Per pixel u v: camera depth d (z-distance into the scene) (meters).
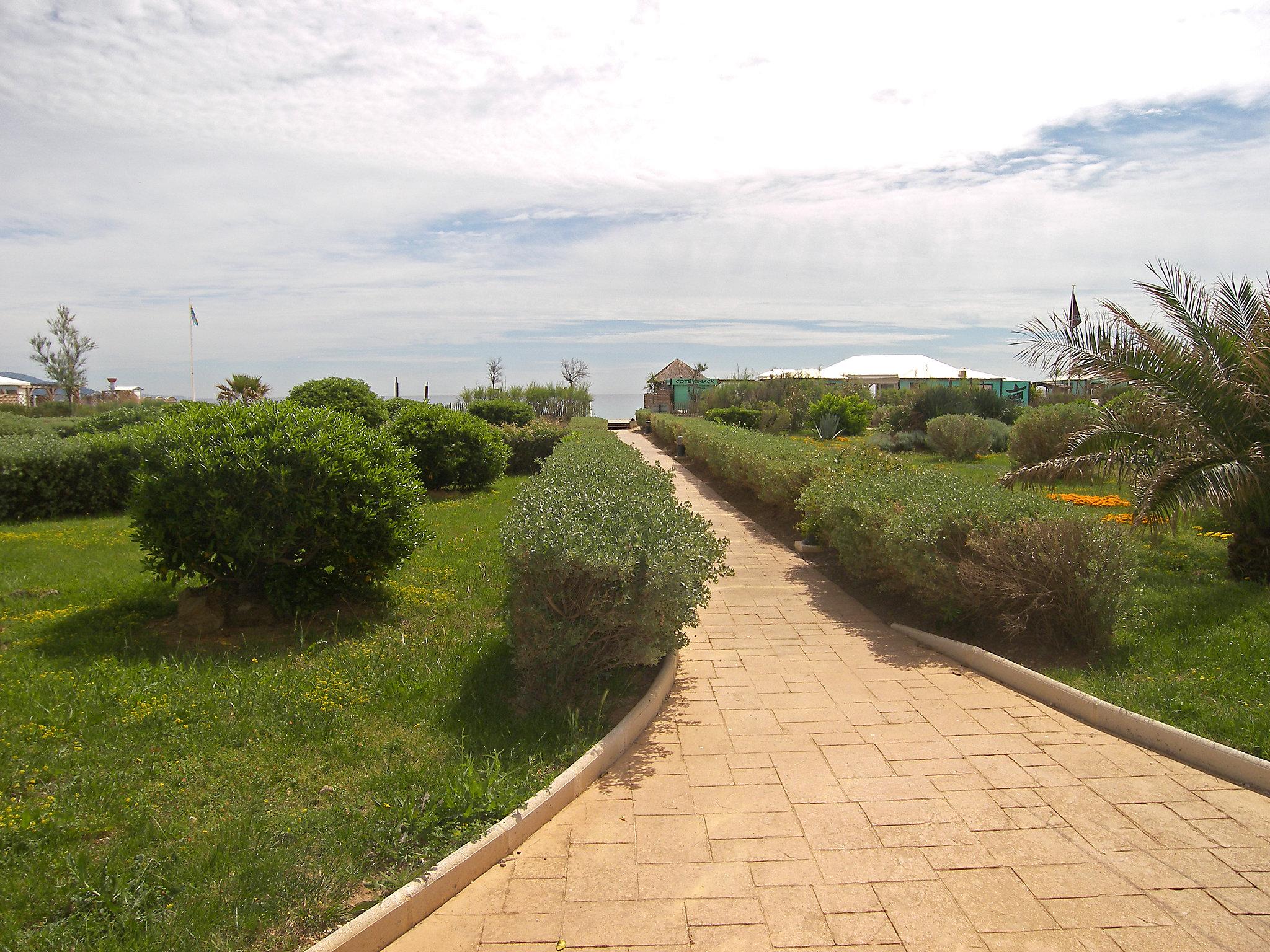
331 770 3.94
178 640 5.89
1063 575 5.51
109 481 12.34
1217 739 4.08
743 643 6.25
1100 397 8.83
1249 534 7.07
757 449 13.23
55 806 3.46
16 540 9.82
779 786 3.85
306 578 6.44
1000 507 6.25
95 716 4.40
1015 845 3.30
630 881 3.09
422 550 9.21
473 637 5.99
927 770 3.99
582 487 6.57
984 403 25.38
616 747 4.17
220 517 5.84
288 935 2.71
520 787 3.66
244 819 3.38
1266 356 6.70
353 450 6.41
